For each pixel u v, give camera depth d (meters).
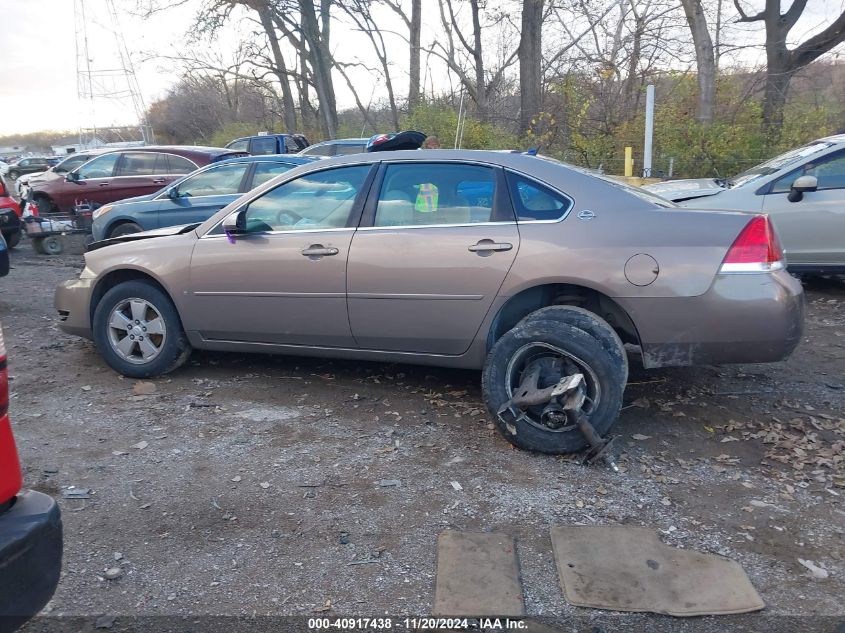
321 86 28.83
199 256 5.11
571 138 17.45
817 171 7.67
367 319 4.69
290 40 29.08
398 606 2.91
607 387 4.00
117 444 4.36
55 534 2.34
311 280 4.77
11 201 11.24
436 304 4.47
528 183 4.37
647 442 4.37
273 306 4.93
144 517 3.55
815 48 16.64
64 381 5.45
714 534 3.38
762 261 3.97
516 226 4.31
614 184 4.38
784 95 16.30
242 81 33.81
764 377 5.44
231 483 3.88
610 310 4.33
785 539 3.35
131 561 3.20
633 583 3.01
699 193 8.06
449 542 3.31
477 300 4.36
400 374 5.53
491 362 4.20
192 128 48.44
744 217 4.05
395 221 4.62
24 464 4.09
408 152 4.73
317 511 3.61
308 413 4.81
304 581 3.07
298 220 4.92
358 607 2.91
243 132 36.97
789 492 3.76
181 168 13.14
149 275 5.29
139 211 9.70
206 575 3.11
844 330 6.68
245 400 5.04
